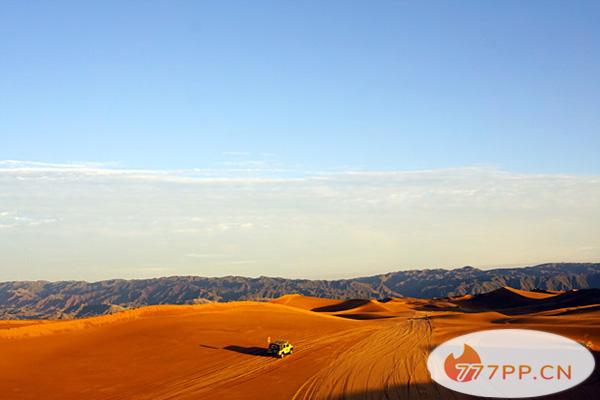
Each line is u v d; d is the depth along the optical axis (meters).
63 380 47.34
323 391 44.31
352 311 177.62
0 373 48.41
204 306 101.81
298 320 96.75
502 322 99.88
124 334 68.69
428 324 100.62
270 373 51.28
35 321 85.00
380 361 57.38
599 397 40.91
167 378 48.91
